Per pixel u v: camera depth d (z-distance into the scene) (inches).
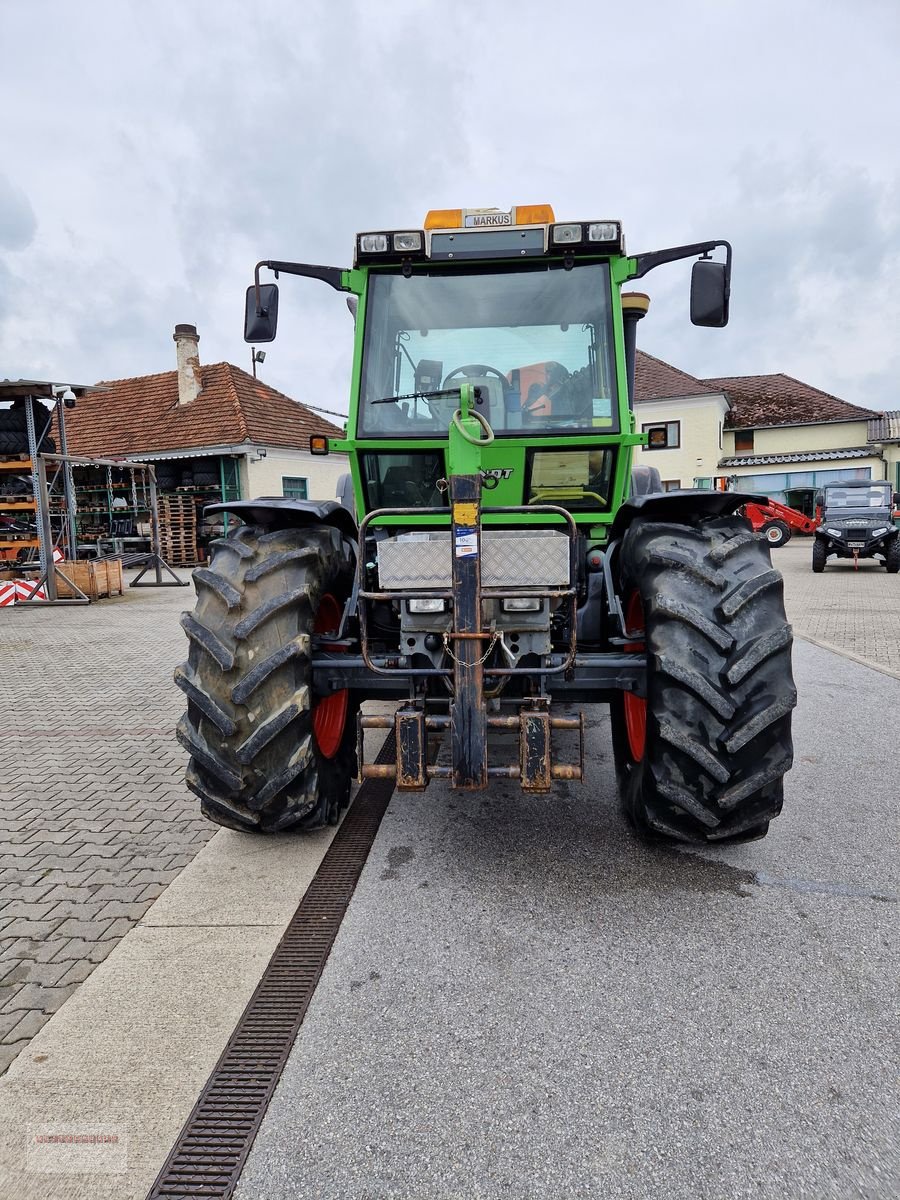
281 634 109.3
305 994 90.0
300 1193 64.6
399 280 139.8
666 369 1259.2
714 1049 80.0
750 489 1176.8
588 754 176.1
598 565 139.9
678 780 105.7
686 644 103.7
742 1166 66.2
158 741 192.7
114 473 797.9
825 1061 78.0
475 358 138.3
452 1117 71.9
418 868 120.6
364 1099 74.2
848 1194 63.5
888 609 405.4
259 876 118.9
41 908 110.8
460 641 105.9
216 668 108.5
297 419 904.3
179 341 862.5
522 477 141.3
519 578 105.3
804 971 92.9
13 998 90.7
